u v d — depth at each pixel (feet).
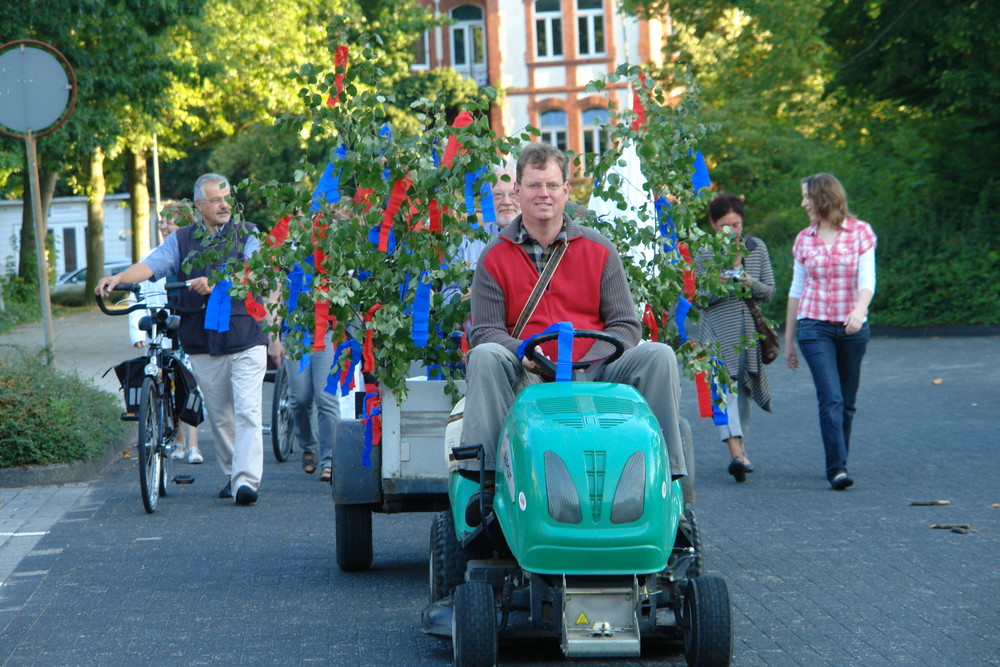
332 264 21.93
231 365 32.53
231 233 26.66
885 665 18.31
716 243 24.04
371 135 22.53
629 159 25.75
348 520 24.35
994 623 20.35
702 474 36.01
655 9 116.16
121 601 22.90
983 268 79.36
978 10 76.69
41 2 76.54
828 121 105.19
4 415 35.88
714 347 23.39
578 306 19.65
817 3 103.45
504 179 27.68
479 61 198.18
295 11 130.41
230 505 32.60
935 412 45.83
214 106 133.18
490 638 16.87
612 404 17.35
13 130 40.98
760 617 21.03
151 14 84.94
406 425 23.06
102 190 141.38
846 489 32.58
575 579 16.67
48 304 42.45
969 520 28.35
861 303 33.04
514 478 16.80
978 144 87.45
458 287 22.31
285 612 22.02
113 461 40.11
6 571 25.41
